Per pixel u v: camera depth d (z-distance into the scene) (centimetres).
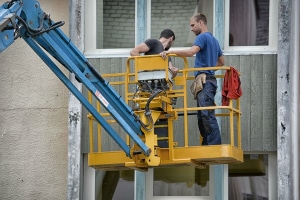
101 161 2661
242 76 2969
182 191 2989
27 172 3055
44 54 2355
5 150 3064
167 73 2541
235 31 3017
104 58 3017
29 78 3077
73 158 2989
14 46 3088
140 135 2508
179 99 2967
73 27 3031
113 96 2452
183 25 3047
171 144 2569
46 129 3062
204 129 2639
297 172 2906
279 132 2925
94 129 3002
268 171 2967
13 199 3052
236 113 2691
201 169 2988
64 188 3039
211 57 2656
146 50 2611
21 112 3072
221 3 3005
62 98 3067
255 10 3014
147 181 3000
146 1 3058
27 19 2255
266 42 3002
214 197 2956
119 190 3014
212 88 2641
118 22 3064
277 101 2938
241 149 2659
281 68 2942
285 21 2955
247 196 2969
